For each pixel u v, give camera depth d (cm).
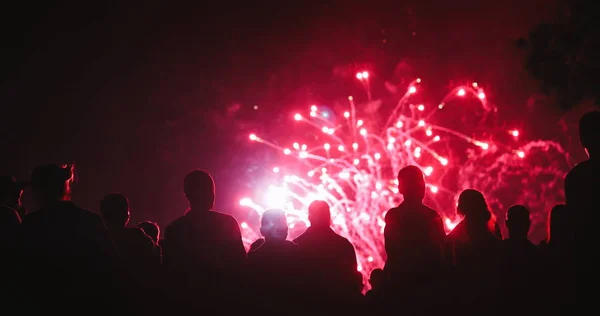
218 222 577
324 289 596
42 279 496
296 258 602
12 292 492
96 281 502
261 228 612
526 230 600
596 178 506
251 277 593
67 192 537
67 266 499
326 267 601
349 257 611
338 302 596
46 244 504
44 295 493
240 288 570
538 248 602
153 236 671
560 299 557
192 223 576
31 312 489
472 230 608
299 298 593
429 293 574
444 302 576
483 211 608
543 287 579
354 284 609
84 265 503
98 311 500
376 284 728
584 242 498
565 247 570
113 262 516
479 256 600
